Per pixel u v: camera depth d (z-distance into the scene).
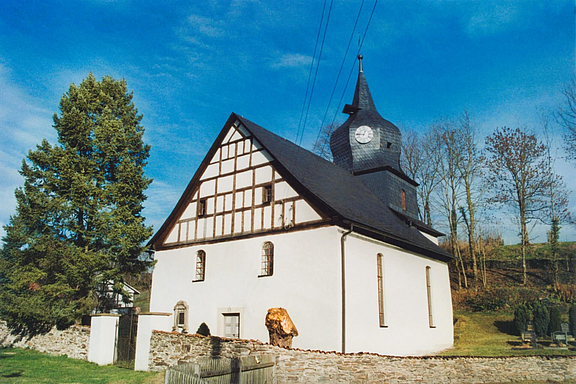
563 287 31.70
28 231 21.12
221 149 22.81
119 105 25.09
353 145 31.06
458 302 34.28
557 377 15.54
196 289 21.64
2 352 20.69
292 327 16.41
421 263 24.41
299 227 18.62
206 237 22.11
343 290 17.03
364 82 33.56
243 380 11.50
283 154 21.33
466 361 14.87
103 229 21.64
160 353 16.16
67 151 22.11
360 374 13.16
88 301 20.55
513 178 37.22
